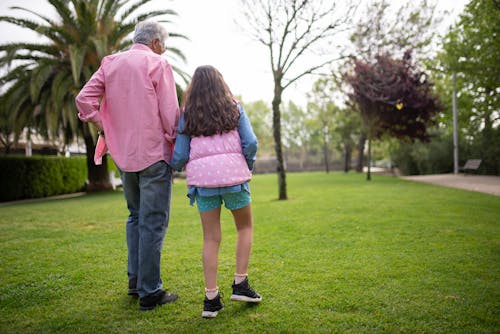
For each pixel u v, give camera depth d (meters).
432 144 20.80
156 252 2.22
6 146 18.19
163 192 2.27
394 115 16.25
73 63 11.21
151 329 1.91
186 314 2.11
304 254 3.38
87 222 5.95
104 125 2.27
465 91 18.75
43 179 14.34
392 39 9.88
